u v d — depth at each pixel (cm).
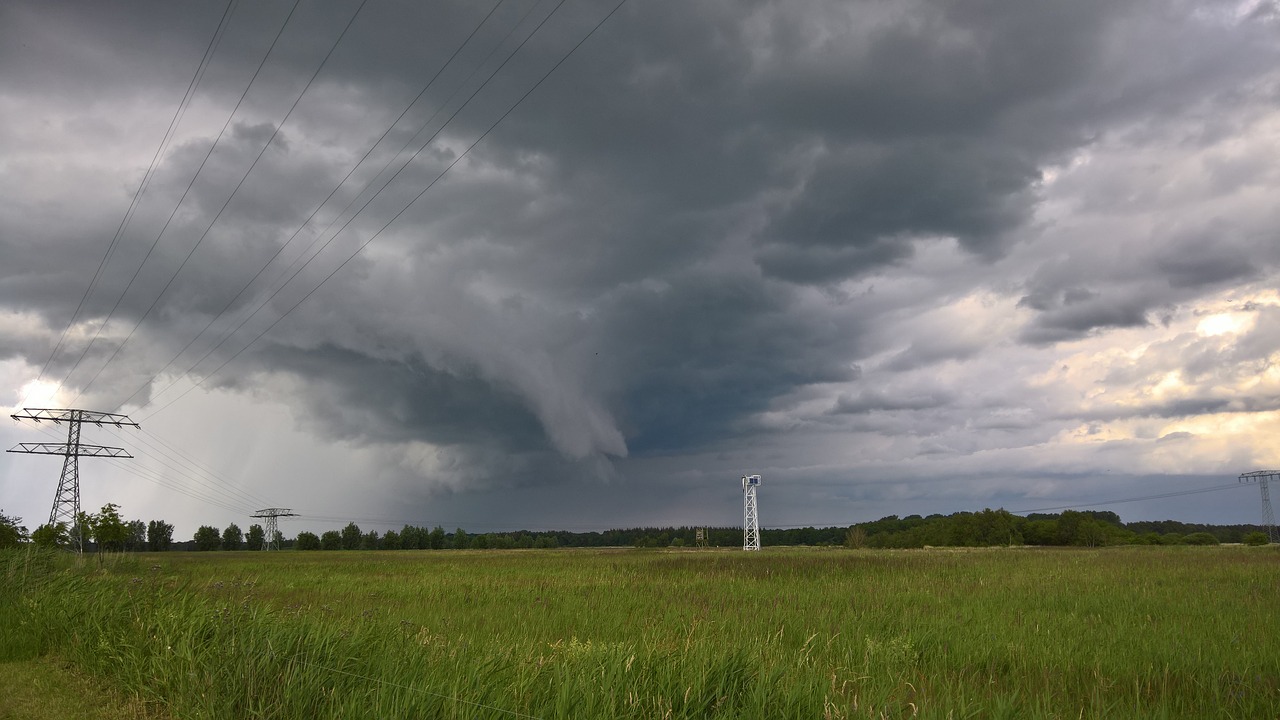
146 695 852
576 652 970
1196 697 1008
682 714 701
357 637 935
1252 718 902
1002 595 2241
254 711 734
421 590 2625
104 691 894
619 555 7294
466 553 9344
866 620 1630
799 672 875
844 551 7944
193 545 14038
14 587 1504
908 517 18262
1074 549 7531
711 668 796
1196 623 1603
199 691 793
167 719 784
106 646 997
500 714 689
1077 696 1016
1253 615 1712
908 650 1246
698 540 15600
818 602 2100
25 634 1146
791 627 1534
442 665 827
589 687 729
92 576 1742
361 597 2333
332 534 15025
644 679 772
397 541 16088
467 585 2858
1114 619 1666
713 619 1653
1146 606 1912
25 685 918
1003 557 4953
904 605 1997
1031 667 1186
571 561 5322
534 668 823
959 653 1264
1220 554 5122
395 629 1034
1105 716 857
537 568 4250
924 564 4066
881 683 973
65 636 1143
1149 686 1022
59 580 1584
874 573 3362
